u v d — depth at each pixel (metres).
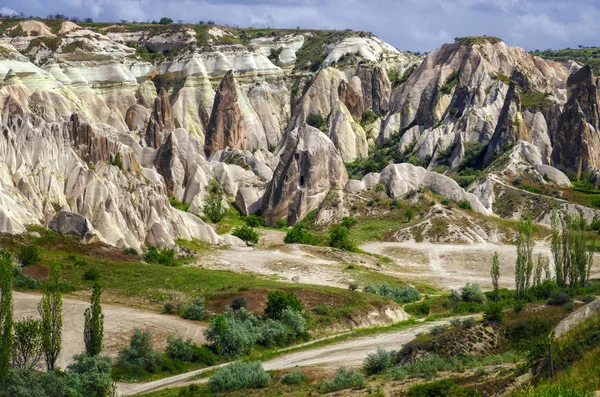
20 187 116.81
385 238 142.12
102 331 70.69
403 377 59.44
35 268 98.44
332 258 123.81
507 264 125.44
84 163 129.38
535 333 65.75
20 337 67.62
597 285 98.69
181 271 104.88
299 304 89.06
